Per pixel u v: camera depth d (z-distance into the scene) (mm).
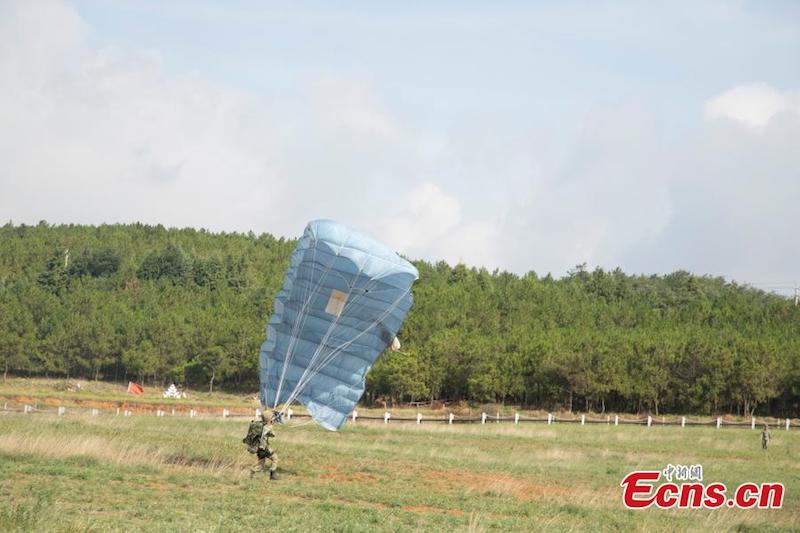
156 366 93250
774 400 78688
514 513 19469
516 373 80250
